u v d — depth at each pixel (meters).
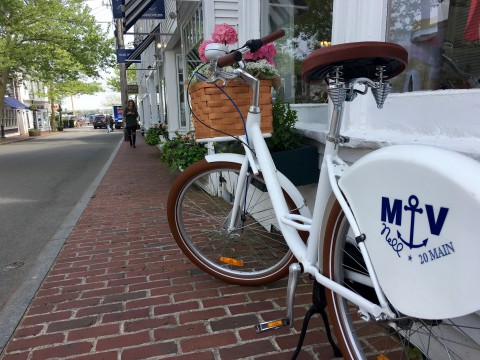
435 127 2.06
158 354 2.13
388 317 1.46
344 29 2.72
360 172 1.41
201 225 3.42
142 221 4.65
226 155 2.69
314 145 3.13
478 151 1.64
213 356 2.11
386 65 1.59
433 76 2.31
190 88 2.66
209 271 2.91
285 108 3.32
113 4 8.96
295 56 4.01
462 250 1.12
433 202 1.18
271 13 4.41
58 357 2.12
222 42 2.64
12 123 34.09
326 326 1.86
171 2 9.73
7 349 2.21
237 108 2.43
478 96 1.83
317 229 1.82
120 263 3.37
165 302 2.67
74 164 11.33
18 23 19.14
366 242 1.43
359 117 2.59
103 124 48.56
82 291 2.88
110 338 2.29
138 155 12.85
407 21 2.41
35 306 2.67
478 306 1.09
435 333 1.74
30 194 6.92
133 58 13.12
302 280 2.90
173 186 2.85
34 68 21.84
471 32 2.08
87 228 4.45
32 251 3.96
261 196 3.04
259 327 1.98
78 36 21.22
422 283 1.24
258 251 3.21
